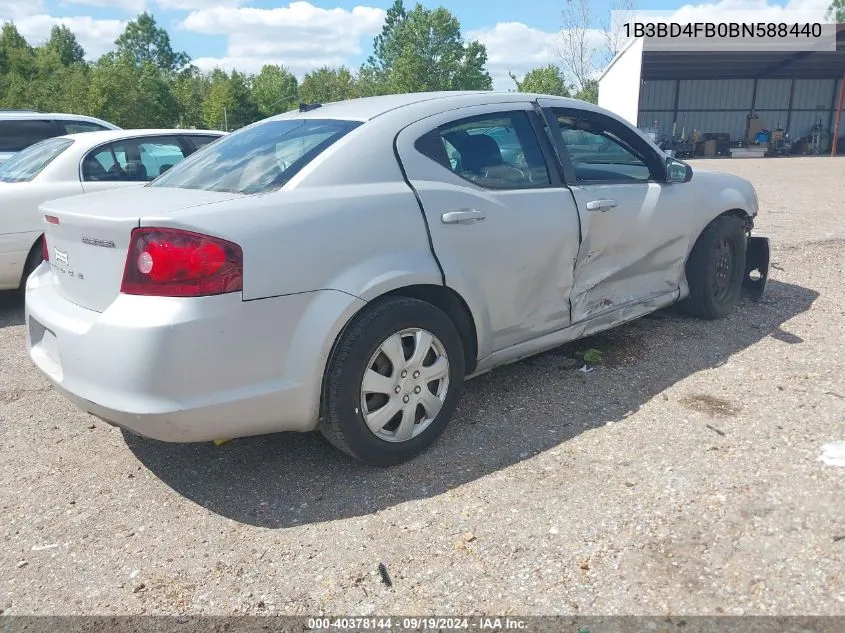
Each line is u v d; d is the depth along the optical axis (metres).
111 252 2.71
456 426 3.57
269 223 2.73
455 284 3.26
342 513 2.86
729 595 2.27
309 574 2.51
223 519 2.87
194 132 7.02
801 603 2.21
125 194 3.22
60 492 3.14
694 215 4.63
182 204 2.80
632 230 4.17
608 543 2.56
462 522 2.75
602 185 4.06
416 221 3.14
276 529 2.78
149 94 49.28
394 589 2.40
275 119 3.81
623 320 4.30
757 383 3.92
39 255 5.86
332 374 2.89
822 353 4.34
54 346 3.01
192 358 2.57
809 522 2.61
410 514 2.83
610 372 4.18
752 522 2.63
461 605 2.31
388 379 3.04
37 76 49.69
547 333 3.85
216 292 2.59
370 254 2.97
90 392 2.69
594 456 3.20
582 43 34.78
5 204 5.65
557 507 2.81
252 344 2.69
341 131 3.24
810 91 35.66
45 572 2.59
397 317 3.02
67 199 3.30
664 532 2.60
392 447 3.12
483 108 3.66
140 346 2.54
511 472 3.10
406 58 66.25
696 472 3.00
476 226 3.36
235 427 2.75
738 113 36.03
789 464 3.02
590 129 4.16
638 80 29.64
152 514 2.94
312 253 2.81
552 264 3.74
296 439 3.52
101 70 42.28
